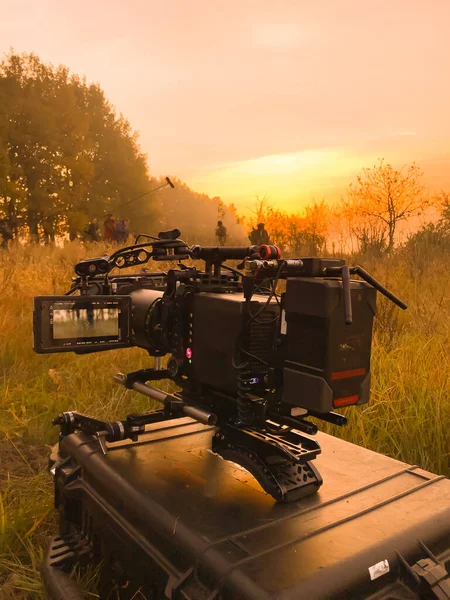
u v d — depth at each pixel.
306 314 1.45
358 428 3.14
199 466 1.89
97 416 3.53
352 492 1.71
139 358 4.61
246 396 1.59
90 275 2.05
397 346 4.36
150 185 50.72
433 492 1.74
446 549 1.57
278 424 1.90
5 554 2.20
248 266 1.53
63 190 38.62
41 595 2.00
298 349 1.49
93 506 1.88
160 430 2.22
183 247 1.99
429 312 5.05
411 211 10.74
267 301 1.54
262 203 14.09
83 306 1.80
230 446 1.77
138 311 1.94
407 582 1.41
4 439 3.29
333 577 1.31
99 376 4.22
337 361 1.44
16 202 34.84
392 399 3.36
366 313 1.50
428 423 3.10
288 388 1.51
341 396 1.47
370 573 1.36
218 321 1.65
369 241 9.52
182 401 1.92
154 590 1.57
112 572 1.82
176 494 1.68
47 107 38.59
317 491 1.72
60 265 9.11
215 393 1.84
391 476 1.85
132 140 49.09
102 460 1.92
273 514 1.57
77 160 39.59
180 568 1.46
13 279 6.83
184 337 1.80
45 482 2.79
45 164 38.25
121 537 1.71
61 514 2.13
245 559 1.35
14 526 2.33
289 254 10.45
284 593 1.24
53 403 3.71
